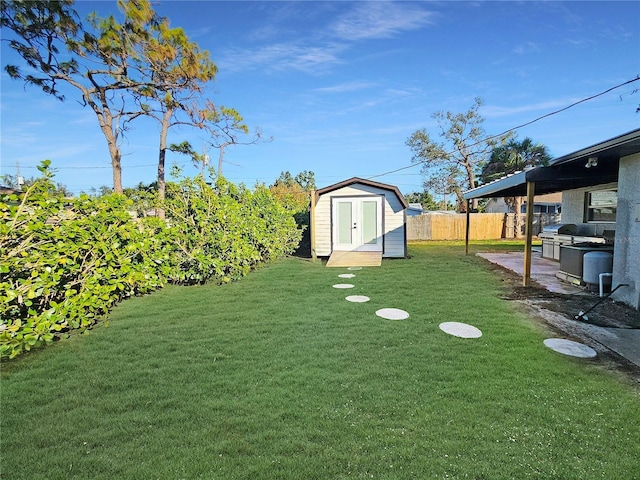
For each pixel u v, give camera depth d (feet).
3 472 6.73
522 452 7.23
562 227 33.27
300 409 8.80
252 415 8.55
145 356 12.15
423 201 126.62
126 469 6.79
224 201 25.43
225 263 23.95
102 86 39.99
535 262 33.45
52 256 13.14
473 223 67.97
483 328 14.83
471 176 92.12
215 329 14.87
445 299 19.72
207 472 6.70
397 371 10.86
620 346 12.85
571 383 10.15
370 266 32.14
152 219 20.77
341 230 39.11
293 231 43.45
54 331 13.97
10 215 12.33
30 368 11.20
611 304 18.28
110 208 17.38
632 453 7.23
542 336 13.89
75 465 6.91
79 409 8.87
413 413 8.61
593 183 29.12
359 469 6.75
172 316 16.69
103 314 16.84
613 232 28.25
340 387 9.90
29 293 12.03
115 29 34.68
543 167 21.24
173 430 8.00
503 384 10.05
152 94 40.70
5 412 8.75
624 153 17.38
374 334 14.15
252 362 11.62
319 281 25.03
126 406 9.00
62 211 14.73
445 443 7.49
